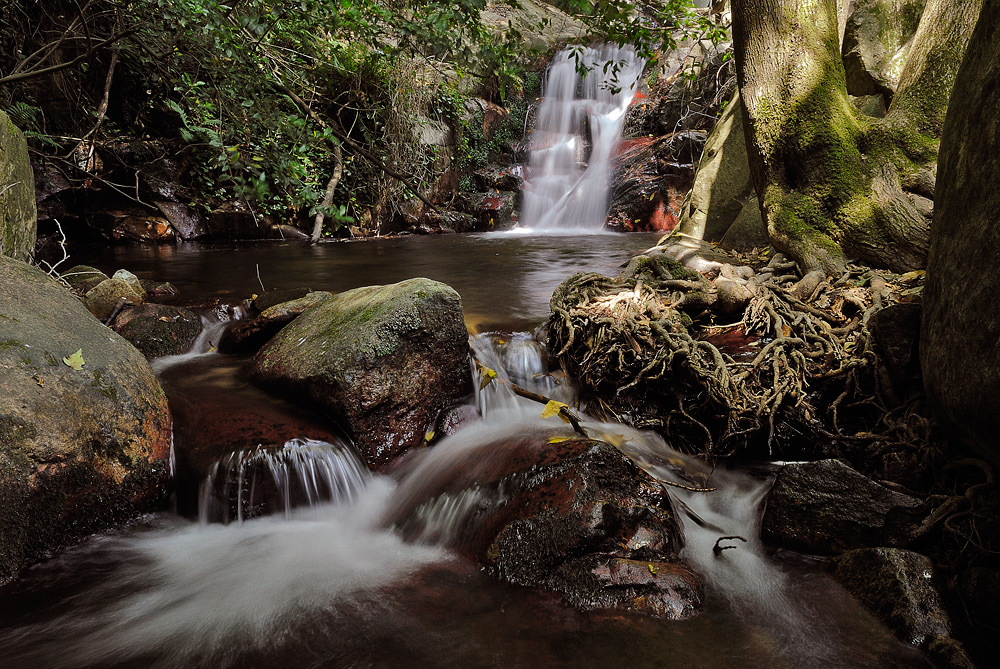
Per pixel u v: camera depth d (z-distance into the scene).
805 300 4.82
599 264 8.40
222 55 4.15
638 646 2.45
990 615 2.49
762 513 3.38
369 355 3.81
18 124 7.09
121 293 5.30
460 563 3.02
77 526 3.07
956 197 2.87
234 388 4.20
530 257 9.05
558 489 3.01
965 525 2.80
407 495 3.52
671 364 4.08
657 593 2.68
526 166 14.59
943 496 2.94
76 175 10.28
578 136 15.61
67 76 9.48
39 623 2.60
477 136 14.05
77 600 2.75
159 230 10.72
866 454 3.54
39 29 8.06
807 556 3.07
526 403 4.46
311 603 2.74
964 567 2.70
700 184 8.09
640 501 3.06
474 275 7.59
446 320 4.12
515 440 3.51
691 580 2.77
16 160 4.38
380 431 3.81
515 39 3.78
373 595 2.79
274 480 3.42
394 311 3.96
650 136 14.48
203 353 5.03
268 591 2.83
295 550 3.18
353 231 11.65
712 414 3.91
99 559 3.04
